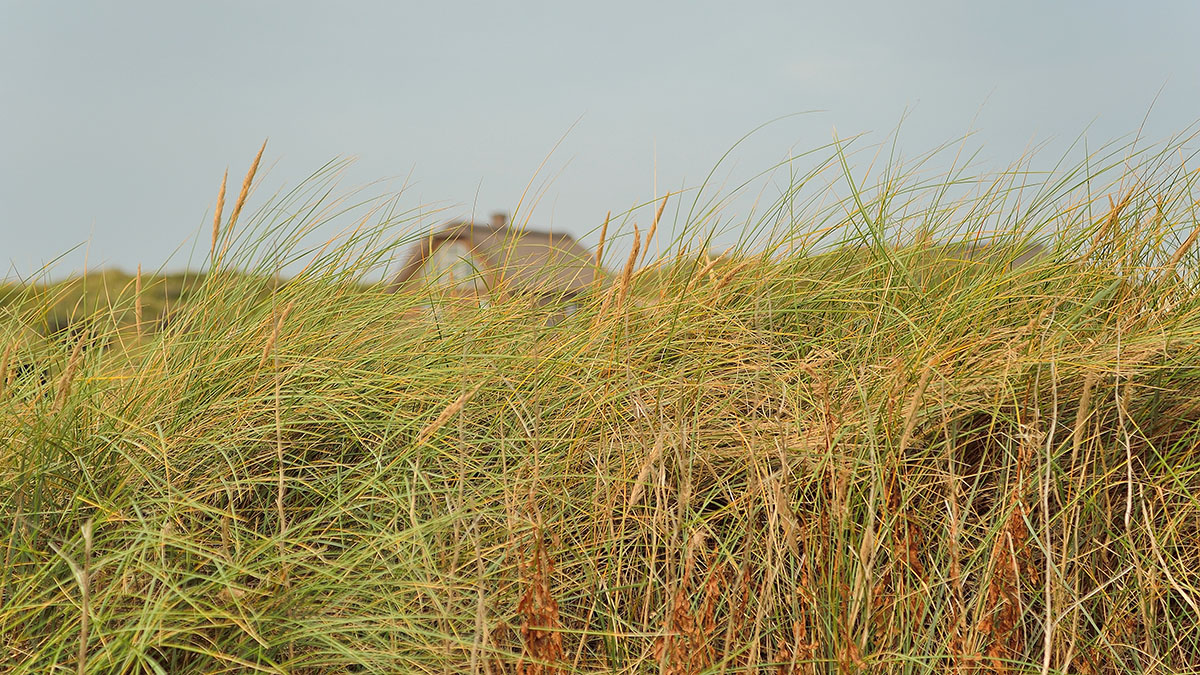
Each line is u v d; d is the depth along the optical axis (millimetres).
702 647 1745
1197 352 2289
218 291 2559
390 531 1975
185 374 2285
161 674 1505
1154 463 2211
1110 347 2271
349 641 1814
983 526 2104
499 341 2547
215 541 1957
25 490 1925
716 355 2482
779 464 2168
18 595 1699
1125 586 1996
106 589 1732
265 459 2219
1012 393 2133
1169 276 2545
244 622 1667
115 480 2021
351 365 2404
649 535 2121
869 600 1756
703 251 2836
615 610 1928
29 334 2553
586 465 2254
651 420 2221
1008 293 2533
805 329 2693
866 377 2301
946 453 2137
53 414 2002
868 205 2887
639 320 2592
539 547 1804
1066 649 1893
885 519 1923
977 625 1832
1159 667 1933
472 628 1852
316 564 1938
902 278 2703
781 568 1939
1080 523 2102
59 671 1604
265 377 2334
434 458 2174
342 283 2711
